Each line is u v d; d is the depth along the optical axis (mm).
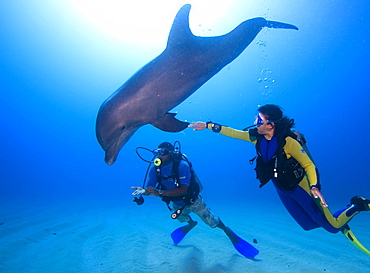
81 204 14359
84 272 3059
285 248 4137
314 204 2445
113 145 2928
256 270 3039
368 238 4793
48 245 4453
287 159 2410
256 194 21984
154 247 4168
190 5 2891
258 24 3496
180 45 2928
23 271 3164
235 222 7176
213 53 3092
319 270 3021
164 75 2818
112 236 5188
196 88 3059
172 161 3520
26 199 18328
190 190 3412
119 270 3057
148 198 19453
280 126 2418
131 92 2729
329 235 5094
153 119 2939
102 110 2672
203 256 3691
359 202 2703
